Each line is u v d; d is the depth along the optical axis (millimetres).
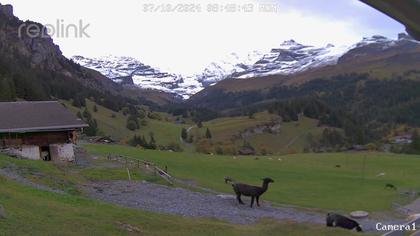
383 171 72312
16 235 16688
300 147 167750
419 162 82812
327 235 25359
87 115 165875
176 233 22438
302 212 37938
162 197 36062
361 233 28047
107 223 21578
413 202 45781
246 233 24266
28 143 50562
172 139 167500
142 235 20906
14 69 157875
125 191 36812
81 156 57156
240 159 77125
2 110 52719
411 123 195625
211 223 26359
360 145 148875
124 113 197000
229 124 188750
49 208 22359
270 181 38312
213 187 47219
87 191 34531
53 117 52812
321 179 61594
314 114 192750
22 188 26891
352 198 47781
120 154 64125
